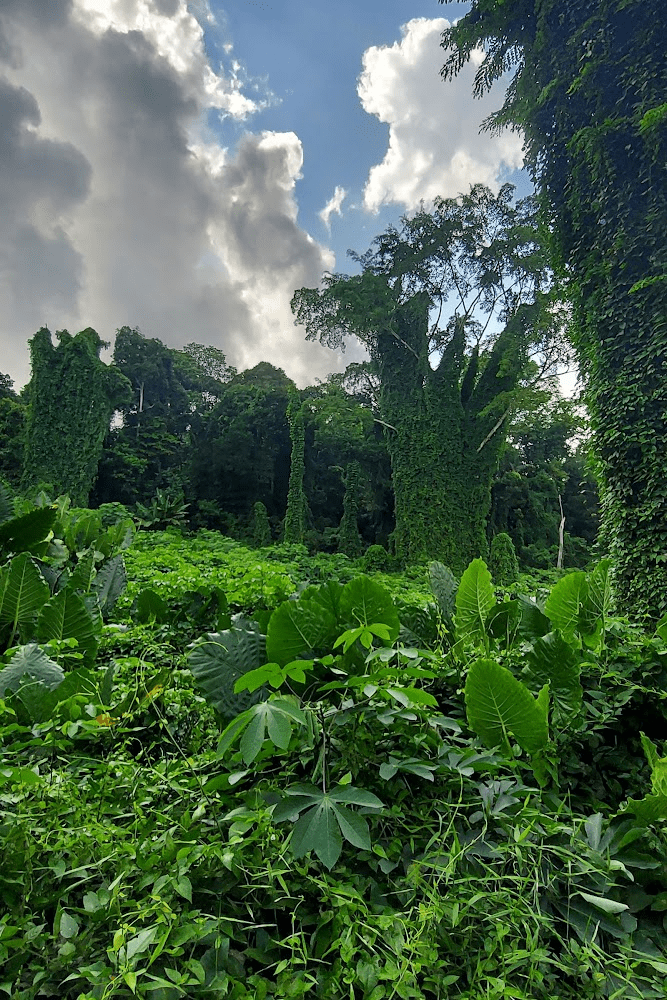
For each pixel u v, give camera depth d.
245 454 34.59
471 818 1.35
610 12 7.19
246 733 1.25
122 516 16.39
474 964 1.04
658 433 6.69
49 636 2.43
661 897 1.27
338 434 33.25
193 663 1.71
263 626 2.06
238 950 1.10
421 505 24.25
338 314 25.89
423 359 25.61
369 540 34.69
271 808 1.20
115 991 0.88
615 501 7.02
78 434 31.70
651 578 6.57
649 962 1.05
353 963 1.01
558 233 8.10
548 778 1.72
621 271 7.07
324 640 1.71
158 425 39.00
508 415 23.84
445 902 1.08
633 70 6.96
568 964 1.06
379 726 1.56
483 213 25.03
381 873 1.25
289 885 1.14
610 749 1.97
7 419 36.00
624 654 2.27
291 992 0.92
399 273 26.12
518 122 8.60
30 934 0.96
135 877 1.09
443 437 24.70
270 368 45.44
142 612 3.08
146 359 41.62
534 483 35.53
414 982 0.95
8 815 1.15
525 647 2.25
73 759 1.52
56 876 1.09
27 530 3.83
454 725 1.53
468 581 2.39
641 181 6.89
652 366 6.75
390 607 1.91
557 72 7.84
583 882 1.24
